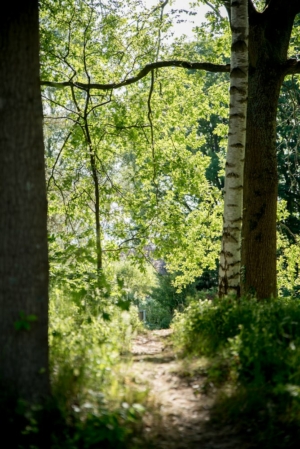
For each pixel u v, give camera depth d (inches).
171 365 261.4
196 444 182.4
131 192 650.2
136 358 280.1
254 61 473.4
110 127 599.2
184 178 624.4
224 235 361.7
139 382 227.1
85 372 208.4
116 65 592.1
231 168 363.9
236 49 370.6
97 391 198.4
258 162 459.8
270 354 228.7
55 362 222.4
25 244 192.7
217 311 300.0
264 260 449.4
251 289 443.2
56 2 539.5
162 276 1088.2
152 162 621.9
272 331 254.5
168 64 532.4
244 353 227.8
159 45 587.2
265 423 192.9
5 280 190.5
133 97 594.6
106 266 561.6
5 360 188.7
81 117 555.2
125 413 182.4
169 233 619.5
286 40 486.0
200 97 636.1
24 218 193.2
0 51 194.2
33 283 193.5
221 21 585.6
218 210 660.7
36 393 189.2
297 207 1098.1
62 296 347.6
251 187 458.9
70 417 181.8
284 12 478.9
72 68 555.5
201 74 619.2
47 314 198.7
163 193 648.4
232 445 182.2
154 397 207.5
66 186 577.0
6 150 192.9
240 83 368.2
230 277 356.2
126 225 626.8
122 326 319.0
